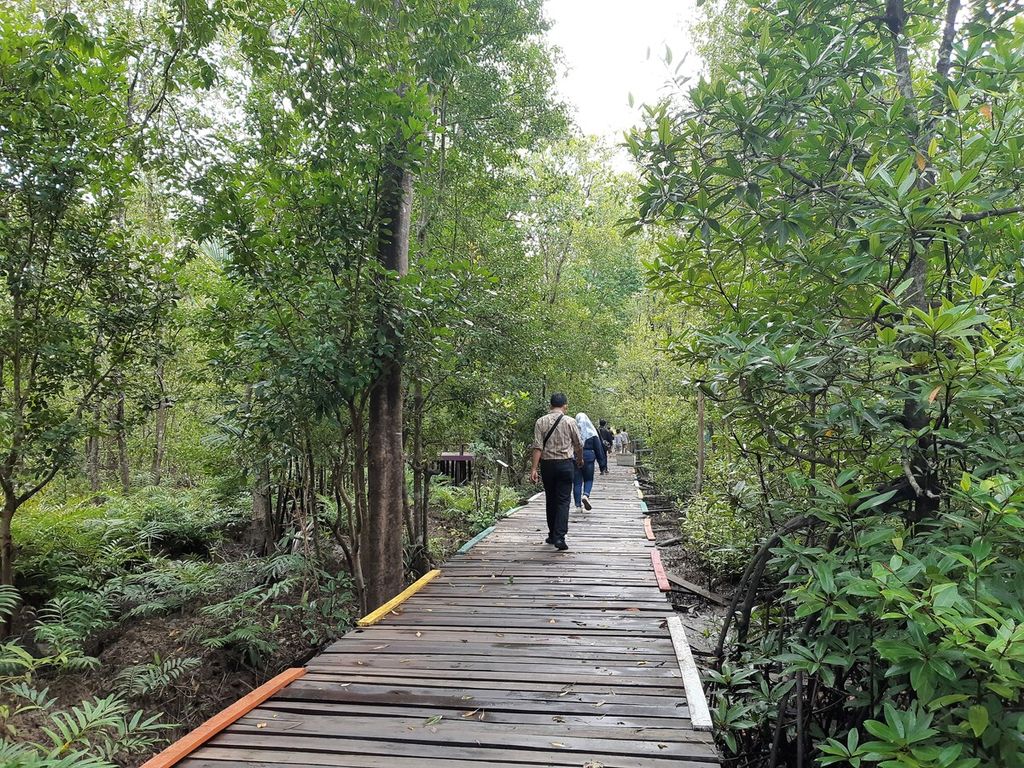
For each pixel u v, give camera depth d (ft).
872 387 9.88
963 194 9.12
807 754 11.15
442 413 28.25
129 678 15.84
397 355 17.94
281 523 27.84
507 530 28.07
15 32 17.38
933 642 7.22
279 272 16.47
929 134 10.83
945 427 8.49
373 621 14.87
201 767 8.39
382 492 19.11
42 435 19.36
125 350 21.72
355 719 9.83
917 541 8.77
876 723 6.70
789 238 10.84
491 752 8.76
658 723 9.60
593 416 85.61
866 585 7.28
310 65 15.92
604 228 71.56
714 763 8.43
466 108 29.66
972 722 6.02
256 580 22.66
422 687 11.03
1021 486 6.82
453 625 14.65
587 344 56.70
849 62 11.07
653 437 53.01
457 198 31.55
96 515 26.68
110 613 20.20
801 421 10.80
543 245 68.69
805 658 9.33
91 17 25.05
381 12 15.81
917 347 9.00
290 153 17.81
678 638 13.52
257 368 18.40
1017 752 6.27
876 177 9.52
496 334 27.35
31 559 21.25
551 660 12.34
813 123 10.97
